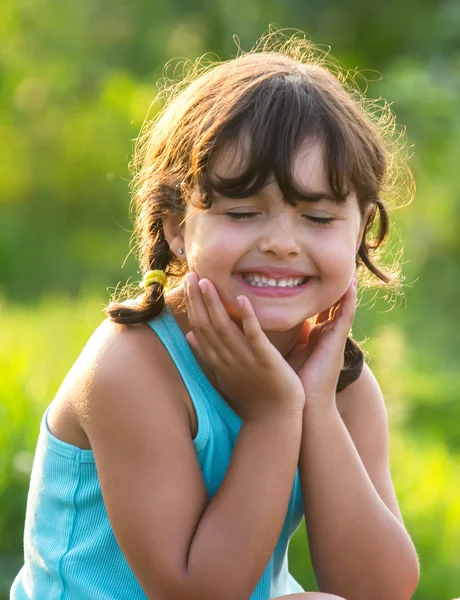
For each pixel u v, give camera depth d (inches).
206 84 137.9
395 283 165.3
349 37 901.8
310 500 139.1
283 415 134.5
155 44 792.9
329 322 144.6
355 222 136.3
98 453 133.9
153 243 144.6
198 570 128.2
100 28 794.8
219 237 130.0
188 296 134.7
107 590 137.9
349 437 140.6
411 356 450.3
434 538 236.7
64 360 330.6
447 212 578.6
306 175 127.8
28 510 150.0
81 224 725.9
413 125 630.5
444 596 223.5
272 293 132.5
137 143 166.2
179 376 137.3
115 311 136.9
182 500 131.3
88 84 774.5
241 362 134.3
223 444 139.1
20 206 737.6
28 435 225.8
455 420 380.2
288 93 130.5
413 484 262.1
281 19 864.9
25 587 150.4
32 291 602.5
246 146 127.0
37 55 782.5
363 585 138.7
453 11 842.2
